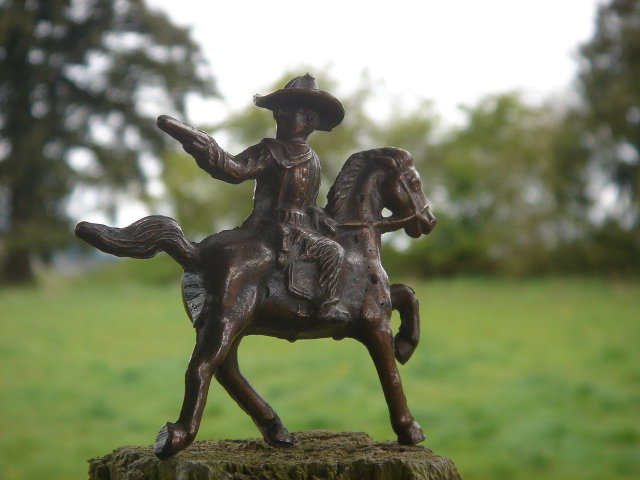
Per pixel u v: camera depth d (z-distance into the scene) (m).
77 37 19.98
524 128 22.53
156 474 1.89
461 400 7.46
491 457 5.75
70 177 18.94
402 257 23.06
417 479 1.84
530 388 7.93
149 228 1.85
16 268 20.59
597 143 20.73
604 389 7.73
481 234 22.47
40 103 20.06
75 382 8.46
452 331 11.98
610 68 20.66
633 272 20.78
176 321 13.28
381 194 2.11
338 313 1.95
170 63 20.27
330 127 2.08
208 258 1.90
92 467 2.09
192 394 1.80
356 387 7.93
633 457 5.58
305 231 1.96
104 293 18.75
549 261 21.73
